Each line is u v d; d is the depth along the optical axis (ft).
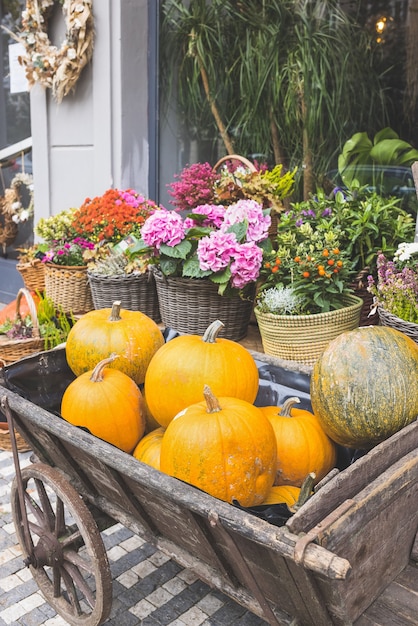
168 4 15.78
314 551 4.47
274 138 16.37
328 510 5.01
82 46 15.56
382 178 15.65
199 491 5.41
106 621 7.75
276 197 12.44
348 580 5.15
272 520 5.11
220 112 16.56
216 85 16.39
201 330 11.80
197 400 6.94
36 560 7.62
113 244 13.57
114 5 15.16
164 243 11.28
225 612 7.90
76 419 7.14
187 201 12.85
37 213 18.42
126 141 15.93
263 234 11.37
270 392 8.16
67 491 7.01
